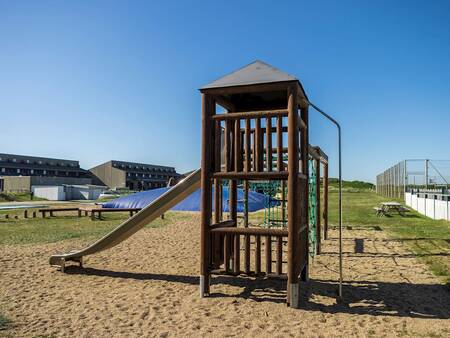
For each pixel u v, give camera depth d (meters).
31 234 12.52
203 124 5.60
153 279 6.73
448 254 8.52
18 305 5.26
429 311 4.97
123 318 4.75
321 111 5.14
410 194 24.72
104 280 6.67
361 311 4.98
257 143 5.45
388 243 10.19
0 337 4.15
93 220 17.59
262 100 6.83
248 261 5.58
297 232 5.16
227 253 5.68
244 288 6.11
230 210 6.98
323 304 5.26
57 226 15.03
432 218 17.28
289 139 5.14
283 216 8.98
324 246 9.86
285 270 7.49
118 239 7.12
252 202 16.47
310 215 8.88
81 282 6.54
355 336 4.17
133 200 19.45
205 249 5.64
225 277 6.81
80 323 4.58
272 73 5.29
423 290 5.90
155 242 10.70
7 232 13.05
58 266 7.76
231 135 6.67
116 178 73.38
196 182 6.61
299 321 4.63
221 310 5.05
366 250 9.25
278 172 5.27
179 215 19.50
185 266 7.75
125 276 6.96
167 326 4.49
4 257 8.62
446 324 4.52
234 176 5.47
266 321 4.64
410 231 12.48
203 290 5.62
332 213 19.62
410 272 7.04
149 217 6.93
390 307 5.12
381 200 31.00
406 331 4.30
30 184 53.28
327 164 10.85
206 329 4.39
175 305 5.27
